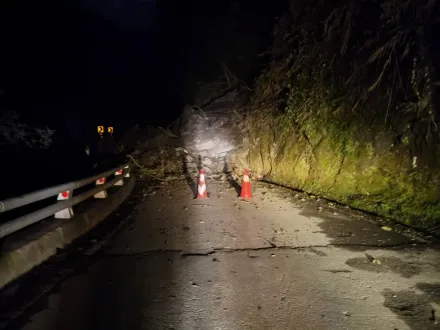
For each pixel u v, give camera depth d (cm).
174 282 480
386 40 997
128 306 414
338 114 1158
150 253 596
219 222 804
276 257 578
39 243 539
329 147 1159
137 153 1894
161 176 1595
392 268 530
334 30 1236
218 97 2152
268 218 837
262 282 482
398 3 945
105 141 2128
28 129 1102
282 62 1569
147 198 1112
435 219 733
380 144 980
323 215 855
